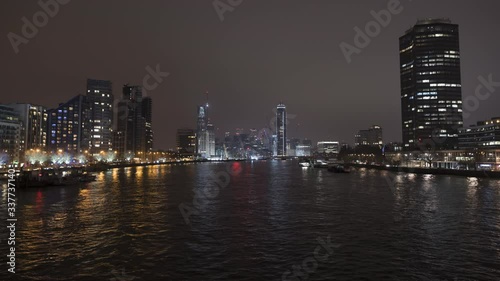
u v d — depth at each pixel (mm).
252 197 90812
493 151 184875
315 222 57688
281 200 84562
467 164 180250
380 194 94625
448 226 53844
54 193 100750
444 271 35188
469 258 38812
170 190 109562
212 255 40656
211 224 56719
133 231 52094
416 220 58469
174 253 41438
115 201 83750
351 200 83250
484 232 50031
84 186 122562
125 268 36688
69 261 38812
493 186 112625
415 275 34250
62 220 60250
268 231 51781
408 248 42562
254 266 37031
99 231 52156
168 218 61812
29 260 39094
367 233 49938
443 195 90438
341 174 197125
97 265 37562
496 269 35562
